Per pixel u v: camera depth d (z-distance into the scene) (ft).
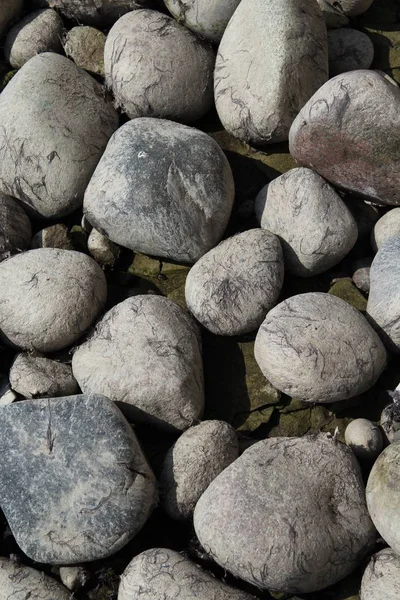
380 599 3.73
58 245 4.61
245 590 3.94
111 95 4.83
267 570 3.79
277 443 4.01
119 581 4.03
